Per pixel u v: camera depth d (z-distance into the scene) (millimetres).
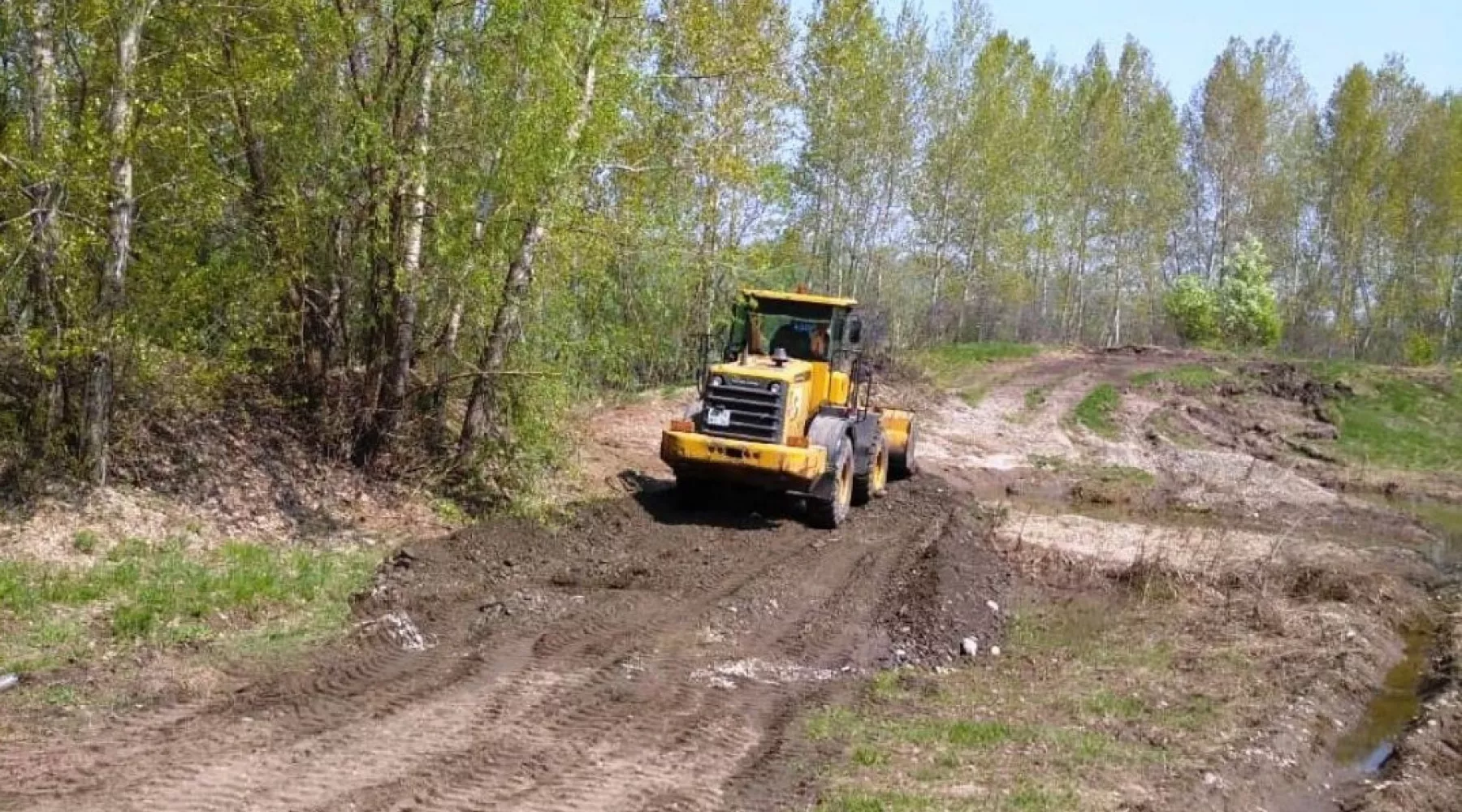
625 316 18047
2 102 13266
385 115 15000
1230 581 17547
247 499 14297
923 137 42531
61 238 12461
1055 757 9625
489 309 15727
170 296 13391
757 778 8562
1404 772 10672
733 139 22000
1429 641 15953
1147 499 26719
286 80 13805
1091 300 66062
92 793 7172
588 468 19547
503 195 15016
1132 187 57094
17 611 10461
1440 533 25922
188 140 13484
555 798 7750
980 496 25938
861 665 11867
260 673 9781
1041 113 48562
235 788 7418
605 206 16828
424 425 17000
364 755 8164
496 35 15078
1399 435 39969
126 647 10031
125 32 12766
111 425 13789
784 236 30719
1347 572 18516
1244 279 57531
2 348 13359
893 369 36125
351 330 16609
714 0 22859
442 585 12922
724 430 17234
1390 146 60219
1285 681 12758
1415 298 58688
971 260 45688
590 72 15883
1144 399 39344
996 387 39562
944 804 8328
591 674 10438
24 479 12594
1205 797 9250
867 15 33562
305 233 14992
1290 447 37656
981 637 13516
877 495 20812
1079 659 13172
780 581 14422
